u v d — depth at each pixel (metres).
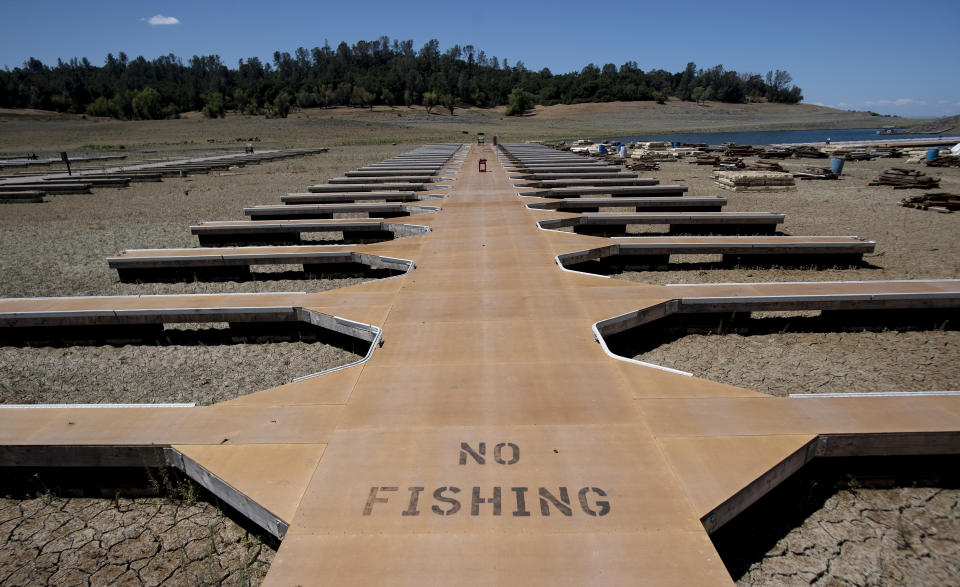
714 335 6.94
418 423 3.97
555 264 8.01
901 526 3.70
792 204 16.25
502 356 5.02
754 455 3.57
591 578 2.69
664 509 3.12
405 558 2.82
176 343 7.00
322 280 9.55
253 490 3.34
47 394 5.73
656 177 23.38
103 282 9.59
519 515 3.08
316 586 2.67
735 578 3.27
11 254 11.55
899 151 32.47
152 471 4.04
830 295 6.71
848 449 3.82
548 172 22.72
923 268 9.57
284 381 5.88
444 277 7.48
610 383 4.50
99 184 23.02
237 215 15.93
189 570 3.41
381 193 16.28
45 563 3.50
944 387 5.54
